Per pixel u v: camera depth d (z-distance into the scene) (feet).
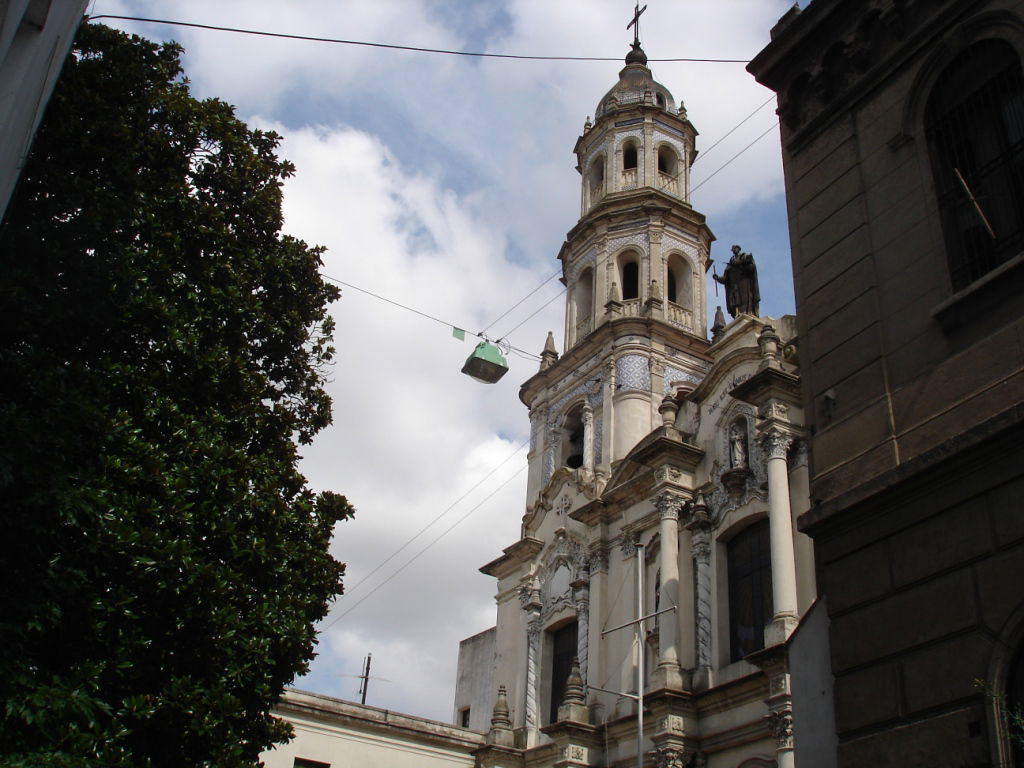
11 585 35.83
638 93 154.71
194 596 41.65
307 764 108.78
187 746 41.09
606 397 124.77
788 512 85.61
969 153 41.01
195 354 48.24
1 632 33.81
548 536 122.93
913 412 38.65
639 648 92.94
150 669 41.24
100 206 46.06
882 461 39.01
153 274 48.70
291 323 57.52
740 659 89.61
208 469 45.42
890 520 37.45
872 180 44.55
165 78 55.83
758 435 92.48
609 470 119.03
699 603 93.71
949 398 37.35
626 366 125.08
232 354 52.75
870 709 35.86
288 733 50.65
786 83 51.44
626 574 106.83
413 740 116.26
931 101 43.16
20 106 37.09
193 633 42.32
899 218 42.50
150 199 50.49
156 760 40.75
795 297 46.78
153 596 40.63
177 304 49.75
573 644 114.11
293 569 51.29
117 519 39.11
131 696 38.78
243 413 51.11
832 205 46.32
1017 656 31.96
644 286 134.62
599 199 147.74
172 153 53.06
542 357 142.61
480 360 84.38
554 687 114.52
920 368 39.11
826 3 49.14
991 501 33.99
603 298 136.15
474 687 155.33
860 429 40.65
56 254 44.34
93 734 35.37
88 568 38.04
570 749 97.09
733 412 98.63
